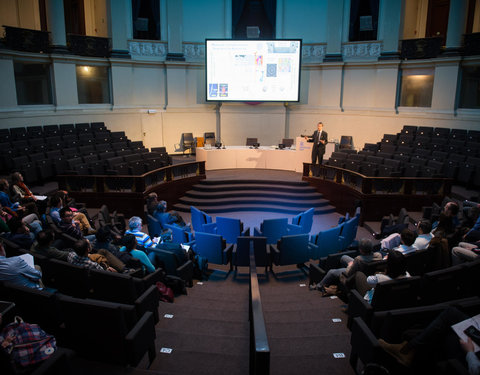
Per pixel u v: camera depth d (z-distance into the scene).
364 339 3.21
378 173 11.98
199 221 9.22
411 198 10.27
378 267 4.87
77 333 3.41
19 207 7.32
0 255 4.17
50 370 2.49
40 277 4.14
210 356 3.63
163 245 6.02
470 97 14.82
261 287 6.29
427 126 15.53
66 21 17.92
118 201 10.54
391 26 16.19
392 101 16.66
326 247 7.33
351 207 11.24
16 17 15.61
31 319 3.58
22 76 14.76
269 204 12.15
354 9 16.84
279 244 6.77
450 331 3.04
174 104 18.11
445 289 4.13
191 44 17.89
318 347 3.79
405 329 3.33
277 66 16.69
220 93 16.97
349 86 17.48
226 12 17.91
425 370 3.15
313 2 17.55
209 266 7.42
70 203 8.11
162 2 17.20
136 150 14.06
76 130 14.97
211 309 4.96
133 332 3.30
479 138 13.16
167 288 5.35
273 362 3.47
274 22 17.94
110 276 4.09
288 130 18.41
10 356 2.91
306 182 12.78
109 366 3.35
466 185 11.36
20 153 11.95
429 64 15.59
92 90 16.80
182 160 16.69
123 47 16.83
